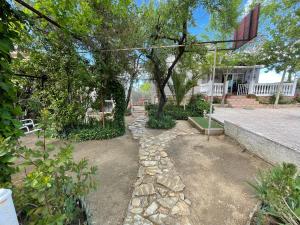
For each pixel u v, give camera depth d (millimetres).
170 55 6449
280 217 1605
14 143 1100
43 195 1044
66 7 2584
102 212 2062
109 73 4754
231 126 4816
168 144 4594
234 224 1874
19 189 1193
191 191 2480
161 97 6832
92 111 5461
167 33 4797
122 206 2174
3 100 1334
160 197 2340
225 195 2379
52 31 3428
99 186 2605
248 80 13188
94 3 3521
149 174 2973
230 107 11156
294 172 1763
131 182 2738
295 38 7410
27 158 1095
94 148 4273
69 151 1180
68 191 1271
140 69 6457
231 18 4254
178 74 8328
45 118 1247
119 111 5516
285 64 8727
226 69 11898
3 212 750
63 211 1187
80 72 4246
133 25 4219
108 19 3807
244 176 2877
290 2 6309
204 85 13523
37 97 4465
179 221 1915
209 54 9555
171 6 4195
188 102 9789
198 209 2111
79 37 3561
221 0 3893
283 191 1643
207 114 8141
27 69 4320
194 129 6246
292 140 3807
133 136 5371
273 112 8789
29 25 1836
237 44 4363
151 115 7996
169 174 2973
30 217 1114
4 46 1311
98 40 4004
